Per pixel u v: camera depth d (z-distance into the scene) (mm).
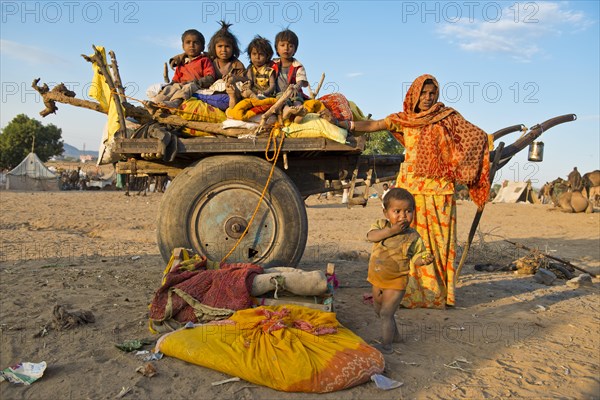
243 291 4516
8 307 5238
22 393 3375
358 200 6496
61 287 6238
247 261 5879
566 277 7977
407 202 4199
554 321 5352
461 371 3943
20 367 3676
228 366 3594
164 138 5586
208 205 5836
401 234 4316
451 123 5691
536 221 19203
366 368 3639
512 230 16109
